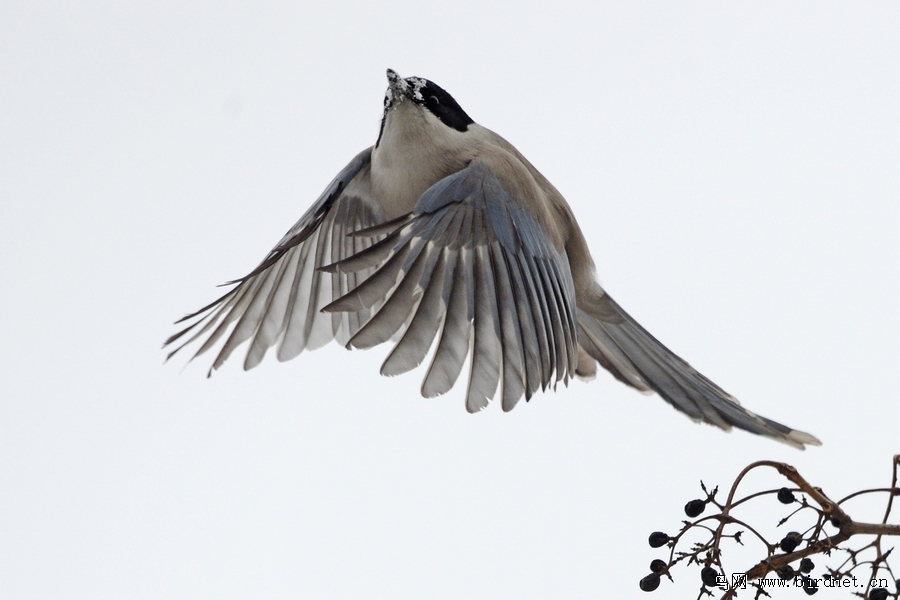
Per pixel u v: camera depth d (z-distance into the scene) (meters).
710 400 9.19
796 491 6.02
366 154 9.39
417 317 7.11
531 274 7.92
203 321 9.02
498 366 7.30
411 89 8.78
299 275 9.35
